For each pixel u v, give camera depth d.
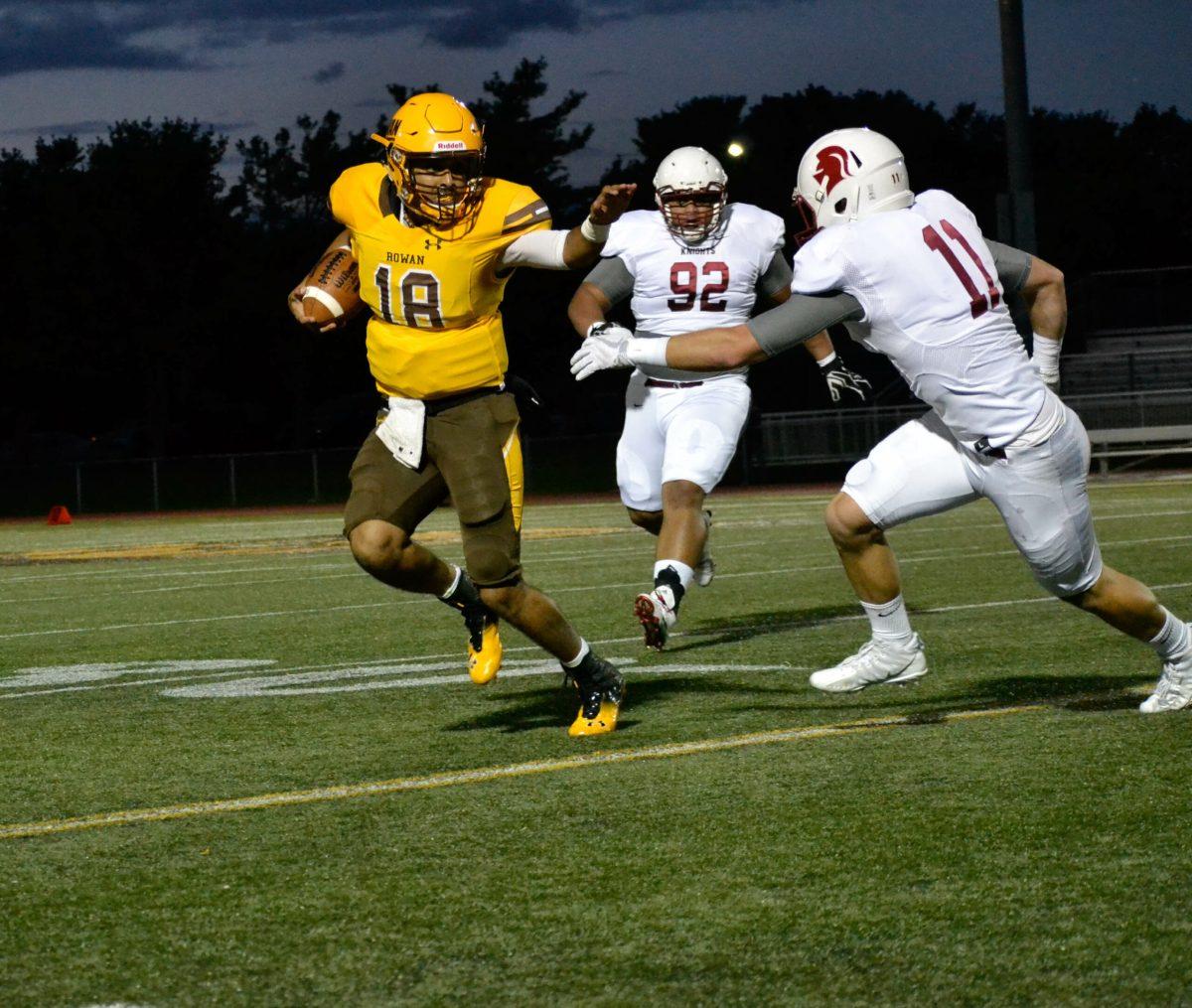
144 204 60.34
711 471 8.62
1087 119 80.06
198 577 17.55
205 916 4.24
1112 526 18.75
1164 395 35.16
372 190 6.54
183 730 7.28
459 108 6.35
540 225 6.46
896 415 39.81
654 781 5.69
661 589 7.62
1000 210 29.02
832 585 13.46
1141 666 7.96
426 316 6.46
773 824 4.97
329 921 4.16
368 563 6.72
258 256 61.72
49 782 6.18
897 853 4.59
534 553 18.95
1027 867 4.39
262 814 5.40
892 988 3.56
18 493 48.91
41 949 4.00
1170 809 4.93
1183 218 66.00
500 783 5.78
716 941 3.89
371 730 7.09
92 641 11.52
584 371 5.93
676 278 9.08
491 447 6.56
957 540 17.72
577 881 4.45
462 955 3.86
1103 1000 3.45
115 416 65.88
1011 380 5.90
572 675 6.80
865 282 5.87
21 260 61.12
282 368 62.09
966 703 7.11
